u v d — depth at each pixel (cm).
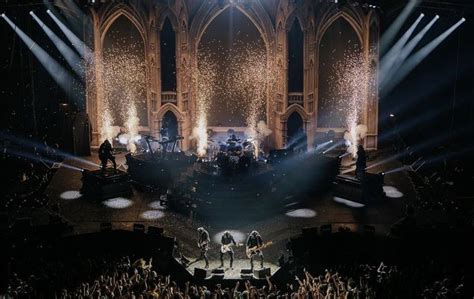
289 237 4181
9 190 4775
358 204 4722
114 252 4138
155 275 3641
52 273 3675
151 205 4706
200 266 3894
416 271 3662
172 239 4053
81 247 4109
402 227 4131
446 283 3512
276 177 4953
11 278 3675
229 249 3850
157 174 4956
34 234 4100
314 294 3397
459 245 4138
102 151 4859
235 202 4575
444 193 4766
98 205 4669
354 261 3897
